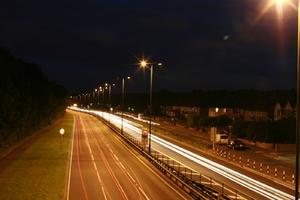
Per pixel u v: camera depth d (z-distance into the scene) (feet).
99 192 145.59
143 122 533.96
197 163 218.38
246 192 148.87
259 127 296.71
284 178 175.63
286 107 380.17
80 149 268.41
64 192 144.46
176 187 155.43
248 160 219.20
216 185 159.22
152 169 195.31
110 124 465.06
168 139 339.36
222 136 299.17
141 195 141.49
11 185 152.35
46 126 421.18
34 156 226.58
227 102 516.73
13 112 254.68
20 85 293.43
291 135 280.10
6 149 240.94
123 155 242.99
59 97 570.87
